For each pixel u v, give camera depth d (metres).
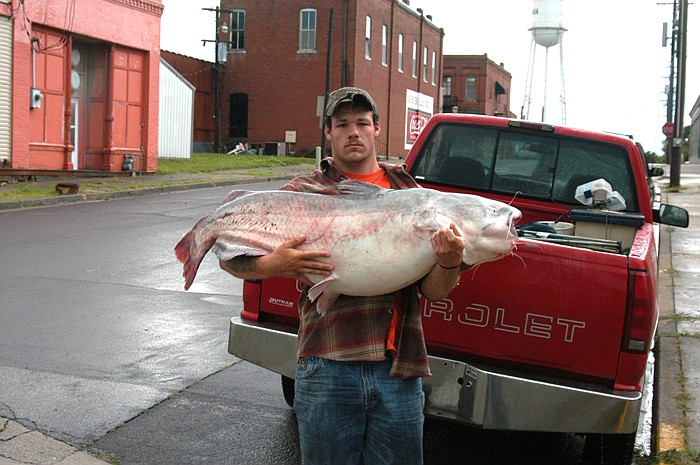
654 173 11.08
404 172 3.42
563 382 4.33
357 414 3.17
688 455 4.91
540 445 5.45
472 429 5.71
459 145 6.46
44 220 14.86
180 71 39.44
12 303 8.41
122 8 23.88
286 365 4.84
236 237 3.19
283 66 41.19
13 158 20.83
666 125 26.86
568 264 4.29
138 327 7.67
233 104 42.28
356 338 3.12
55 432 5.11
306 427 3.20
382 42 44.12
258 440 5.18
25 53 20.84
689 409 5.70
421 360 3.18
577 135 6.18
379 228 2.98
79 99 23.92
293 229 3.08
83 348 6.91
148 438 5.12
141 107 25.19
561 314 4.31
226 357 6.87
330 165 3.37
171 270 10.47
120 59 24.30
